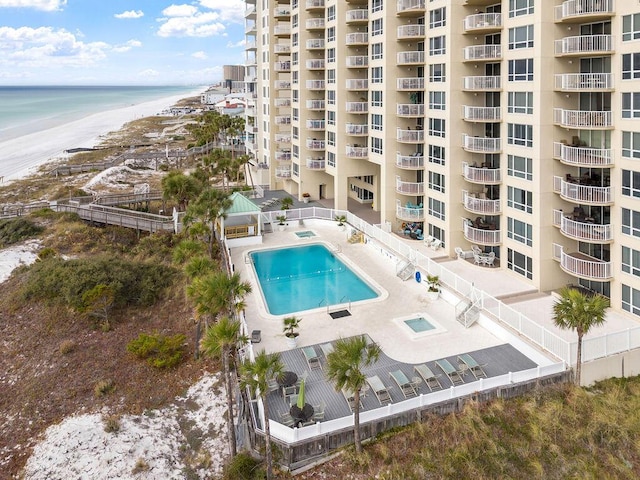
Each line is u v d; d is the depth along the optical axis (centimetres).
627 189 2711
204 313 2356
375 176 5300
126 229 5084
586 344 2375
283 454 1967
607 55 2811
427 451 1989
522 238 3350
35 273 3838
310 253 4359
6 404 2633
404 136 4238
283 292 3525
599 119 2769
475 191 3875
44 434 2369
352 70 5025
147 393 2639
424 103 4150
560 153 3028
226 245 4216
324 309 3183
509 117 3359
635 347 2488
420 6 3978
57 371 2853
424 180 4256
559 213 3108
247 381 1880
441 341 2758
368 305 3234
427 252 4041
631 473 1919
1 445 2333
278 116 6500
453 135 3753
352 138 5147
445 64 3753
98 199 5688
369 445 2036
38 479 2103
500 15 3331
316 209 5162
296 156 6053
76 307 3403
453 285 3256
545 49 2975
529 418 2159
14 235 4847
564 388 2333
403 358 2588
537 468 1925
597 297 2319
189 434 2352
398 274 3678
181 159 9156
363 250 4312
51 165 9144
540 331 2548
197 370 2802
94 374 2806
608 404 2231
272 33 6281
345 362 1858
